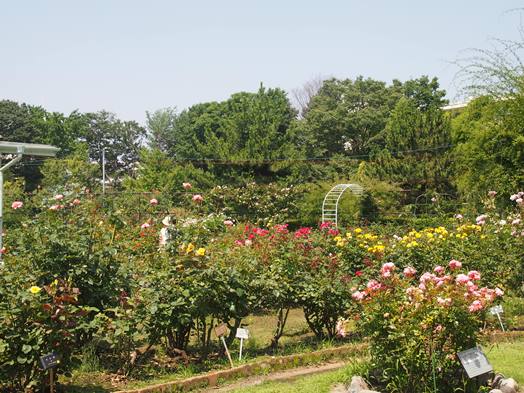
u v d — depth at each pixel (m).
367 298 4.88
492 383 4.95
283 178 29.95
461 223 11.00
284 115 36.59
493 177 13.07
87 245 5.87
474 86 12.73
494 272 8.45
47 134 50.22
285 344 7.52
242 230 9.88
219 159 30.89
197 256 6.29
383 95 42.91
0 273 5.23
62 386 5.41
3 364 4.71
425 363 4.65
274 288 6.98
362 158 39.44
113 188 33.81
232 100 45.06
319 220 26.00
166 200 11.77
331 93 45.62
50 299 4.98
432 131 28.58
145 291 5.94
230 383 5.98
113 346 5.94
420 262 8.56
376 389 5.00
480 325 4.91
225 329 6.50
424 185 27.98
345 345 7.18
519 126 12.42
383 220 26.27
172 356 6.53
